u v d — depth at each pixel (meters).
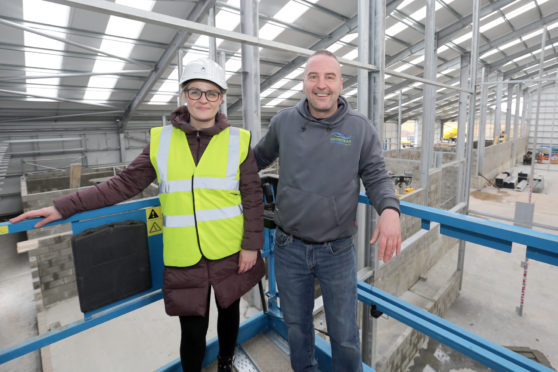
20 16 5.46
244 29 3.30
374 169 0.94
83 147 11.83
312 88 0.91
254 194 1.01
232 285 1.02
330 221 0.96
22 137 10.63
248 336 1.50
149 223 1.13
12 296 5.34
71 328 1.00
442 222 0.91
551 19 9.45
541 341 4.76
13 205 10.65
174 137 0.96
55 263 4.99
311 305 1.07
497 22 9.40
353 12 7.43
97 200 0.93
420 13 8.05
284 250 1.04
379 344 4.49
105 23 6.05
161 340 4.19
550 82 18.11
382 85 2.77
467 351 1.08
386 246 0.81
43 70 7.36
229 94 11.58
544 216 8.73
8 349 0.93
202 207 0.95
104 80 8.60
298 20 7.45
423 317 1.23
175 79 9.35
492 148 12.95
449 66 11.78
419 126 23.86
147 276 1.12
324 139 0.95
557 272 6.58
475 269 6.82
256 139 3.43
